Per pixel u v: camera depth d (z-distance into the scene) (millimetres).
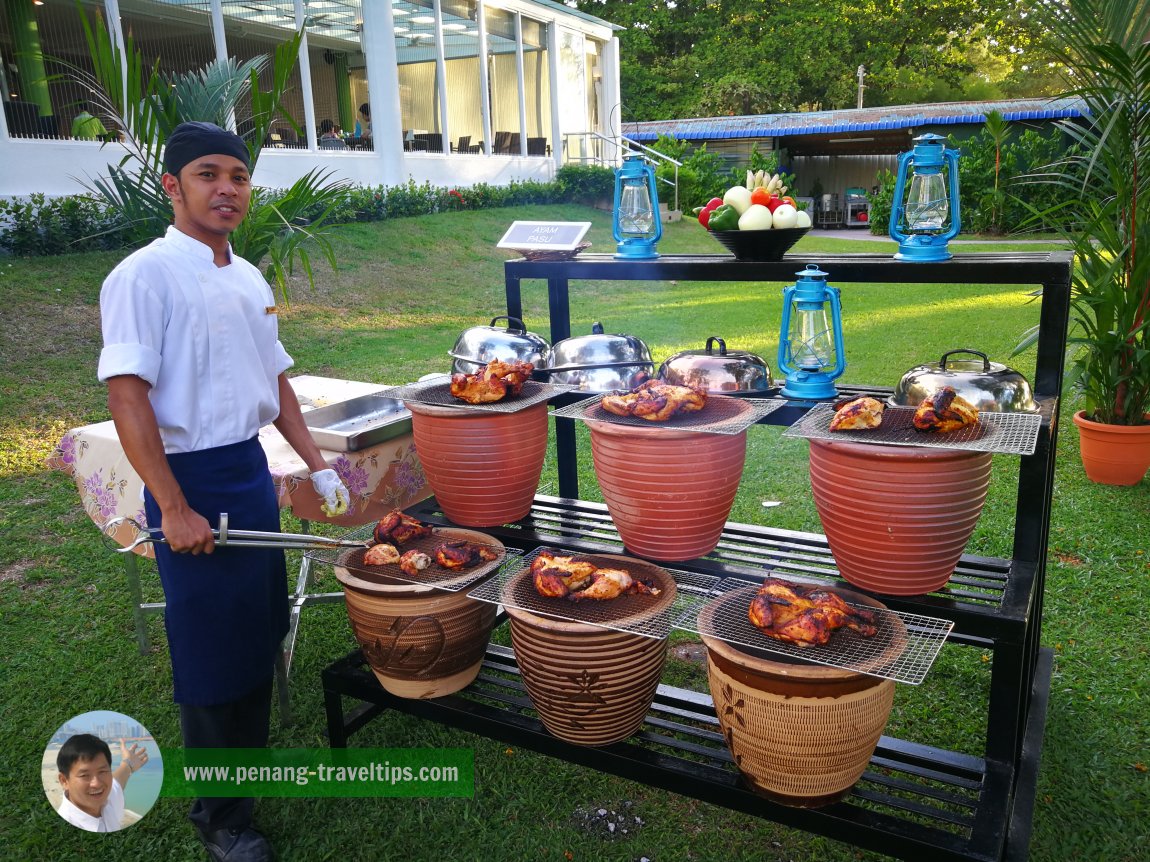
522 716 2217
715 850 2078
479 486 2439
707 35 31266
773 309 9703
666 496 2105
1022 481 2064
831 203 21578
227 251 2008
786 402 2279
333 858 2098
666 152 17625
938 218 2279
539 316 9125
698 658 2898
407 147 13211
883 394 2529
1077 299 3996
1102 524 3688
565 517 2697
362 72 13273
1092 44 2707
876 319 9000
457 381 2428
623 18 31188
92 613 3227
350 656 2486
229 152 1865
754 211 2430
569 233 2926
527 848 2102
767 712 1720
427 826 2189
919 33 31062
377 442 2660
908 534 1866
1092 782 2217
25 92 9102
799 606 1790
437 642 2186
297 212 4480
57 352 6184
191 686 1976
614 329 8570
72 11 9305
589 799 2275
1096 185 3877
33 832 2164
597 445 2189
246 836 2088
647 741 2162
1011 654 1838
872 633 1769
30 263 7621
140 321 1774
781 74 29500
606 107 19094
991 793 1848
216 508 1964
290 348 7223
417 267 10508
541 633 1944
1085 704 2523
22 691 2736
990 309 9352
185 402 1877
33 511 4117
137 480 2590
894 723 2469
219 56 10242
